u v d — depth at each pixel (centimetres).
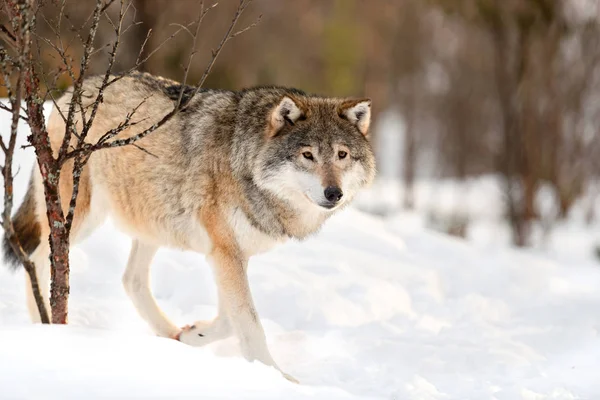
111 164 1213
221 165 1177
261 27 4828
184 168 1193
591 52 4344
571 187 4491
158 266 1602
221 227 1176
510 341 1384
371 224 2269
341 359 1224
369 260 1917
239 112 1198
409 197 5406
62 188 1198
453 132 6662
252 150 1169
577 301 1794
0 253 1431
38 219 1217
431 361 1235
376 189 5850
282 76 5269
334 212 1248
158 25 3088
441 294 1841
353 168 1202
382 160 7856
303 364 1199
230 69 4403
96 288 1449
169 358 855
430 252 2234
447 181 6900
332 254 1888
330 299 1548
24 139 1781
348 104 1221
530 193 3969
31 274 961
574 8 4291
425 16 6381
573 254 3419
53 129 1221
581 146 4488
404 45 6575
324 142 1171
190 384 789
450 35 6531
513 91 4078
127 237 1692
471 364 1247
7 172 906
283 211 1189
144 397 733
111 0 1000
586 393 1096
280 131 1177
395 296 1675
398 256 2061
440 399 1046
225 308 1223
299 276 1655
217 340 1242
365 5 6362
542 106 4394
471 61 6288
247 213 1174
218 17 3603
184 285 1545
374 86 6869
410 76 6800
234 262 1180
